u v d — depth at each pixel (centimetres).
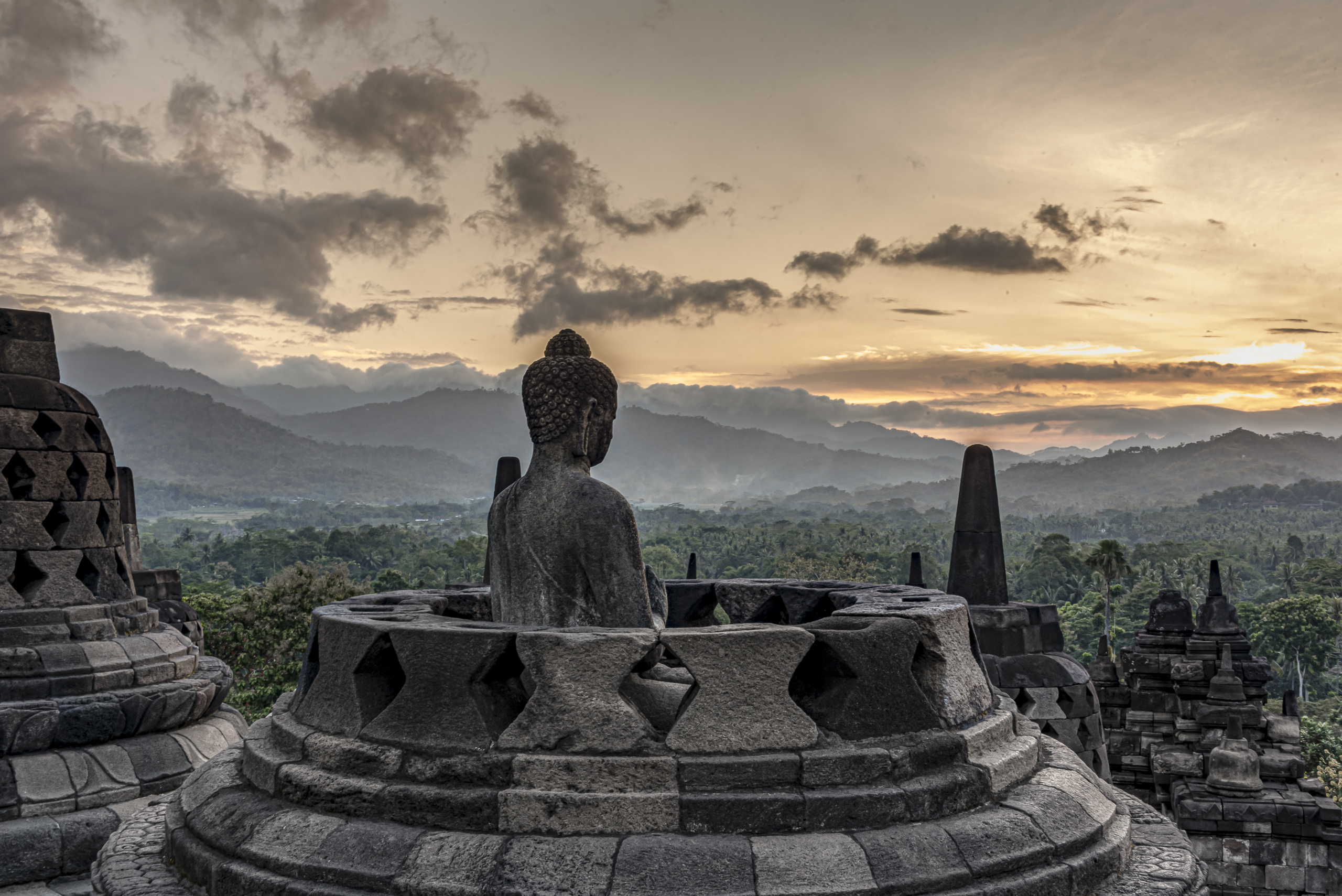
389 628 542
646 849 458
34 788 806
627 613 599
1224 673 1478
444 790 489
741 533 16350
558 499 621
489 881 452
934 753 525
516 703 534
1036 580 11844
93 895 551
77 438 950
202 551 16562
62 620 896
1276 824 1328
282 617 3581
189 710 928
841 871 458
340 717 551
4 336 942
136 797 849
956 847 484
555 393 646
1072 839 521
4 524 895
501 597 644
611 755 488
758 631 513
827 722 524
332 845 486
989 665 1098
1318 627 7569
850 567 11019
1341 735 4834
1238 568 14900
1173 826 628
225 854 518
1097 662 1557
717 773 484
